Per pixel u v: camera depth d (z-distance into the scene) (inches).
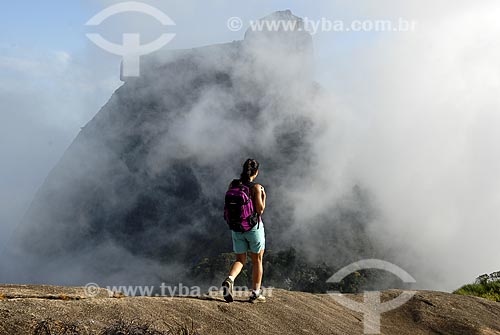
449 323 340.5
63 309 197.6
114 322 197.6
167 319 215.5
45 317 187.6
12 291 235.0
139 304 224.2
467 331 328.8
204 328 219.5
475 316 358.3
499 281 618.8
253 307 267.7
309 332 259.1
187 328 213.3
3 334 172.7
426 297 382.9
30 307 192.5
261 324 245.0
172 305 234.7
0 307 188.4
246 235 261.3
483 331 329.4
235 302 268.5
